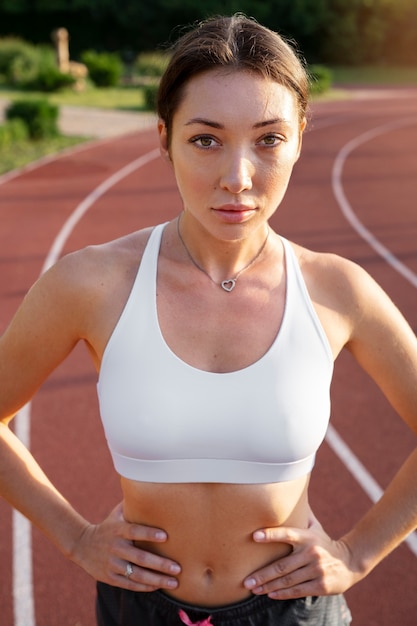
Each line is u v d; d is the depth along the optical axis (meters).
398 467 4.42
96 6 38.72
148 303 1.51
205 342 1.50
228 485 1.52
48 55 27.50
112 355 1.50
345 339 1.57
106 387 1.51
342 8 40.19
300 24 39.03
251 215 1.42
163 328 1.50
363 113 24.02
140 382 1.48
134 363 1.48
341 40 40.12
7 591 3.42
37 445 4.63
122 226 10.24
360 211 11.38
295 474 1.54
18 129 16.42
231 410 1.46
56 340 1.57
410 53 41.84
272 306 1.53
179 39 1.45
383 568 3.58
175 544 1.58
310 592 1.57
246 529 1.56
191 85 1.38
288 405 1.48
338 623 1.68
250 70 1.36
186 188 1.43
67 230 9.89
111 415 1.51
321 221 10.73
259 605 1.59
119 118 21.09
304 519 1.66
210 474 1.51
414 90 32.28
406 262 8.66
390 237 9.87
